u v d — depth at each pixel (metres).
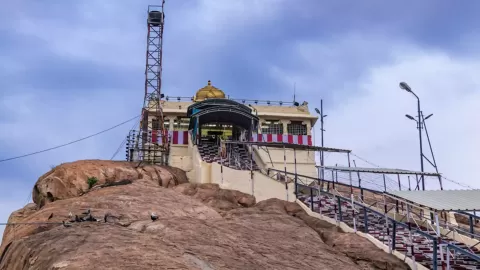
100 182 29.09
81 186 28.48
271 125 46.91
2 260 18.25
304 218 26.25
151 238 16.83
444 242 18.59
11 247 18.19
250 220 23.19
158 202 23.83
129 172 30.77
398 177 33.25
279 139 45.97
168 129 43.91
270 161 40.94
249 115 39.12
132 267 13.44
